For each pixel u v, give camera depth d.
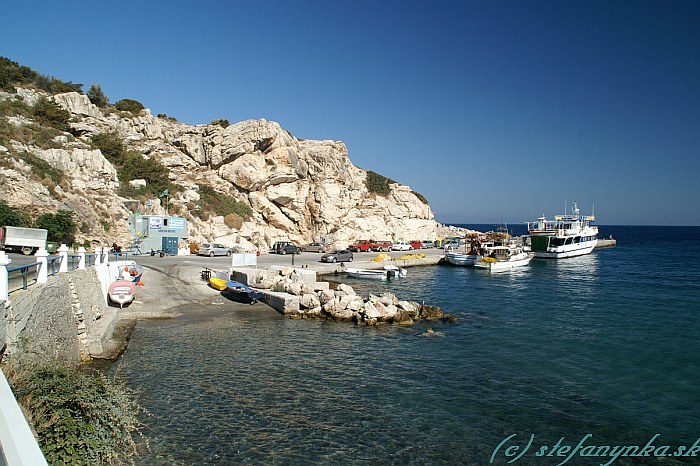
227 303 27.70
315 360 17.20
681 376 16.45
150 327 21.36
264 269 36.97
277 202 72.38
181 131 72.56
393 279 45.22
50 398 7.99
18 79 63.88
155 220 49.88
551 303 31.59
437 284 41.75
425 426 11.96
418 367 16.80
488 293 36.31
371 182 91.19
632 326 24.31
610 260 70.38
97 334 17.02
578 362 17.91
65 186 45.09
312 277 32.75
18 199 38.56
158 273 34.22
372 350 18.86
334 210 75.25
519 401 13.91
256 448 10.36
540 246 74.06
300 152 75.50
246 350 18.14
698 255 79.88
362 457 10.25
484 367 17.06
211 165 70.44
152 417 11.60
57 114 56.94
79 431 8.04
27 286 11.75
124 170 58.66
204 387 13.88
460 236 110.12
